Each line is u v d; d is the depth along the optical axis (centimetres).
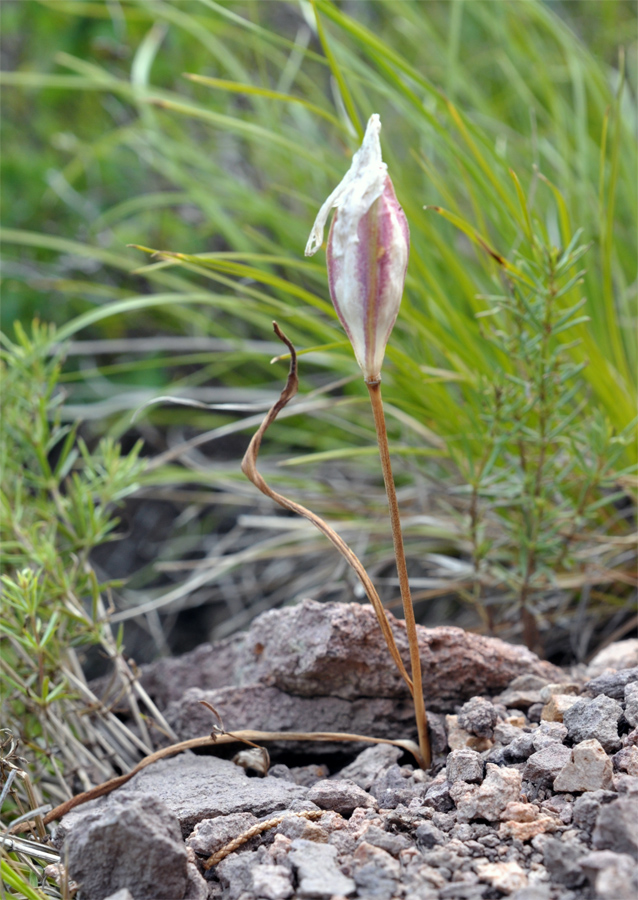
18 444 49
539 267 43
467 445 45
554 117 64
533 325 43
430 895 34
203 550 74
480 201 59
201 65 83
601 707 38
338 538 37
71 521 45
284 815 36
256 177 84
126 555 76
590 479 44
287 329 64
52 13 82
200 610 71
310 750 41
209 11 83
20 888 35
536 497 44
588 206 60
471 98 68
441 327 53
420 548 57
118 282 83
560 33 63
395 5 69
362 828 36
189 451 75
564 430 45
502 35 70
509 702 40
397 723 41
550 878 34
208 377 75
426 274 52
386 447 36
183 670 45
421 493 57
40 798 40
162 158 73
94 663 65
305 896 34
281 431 74
